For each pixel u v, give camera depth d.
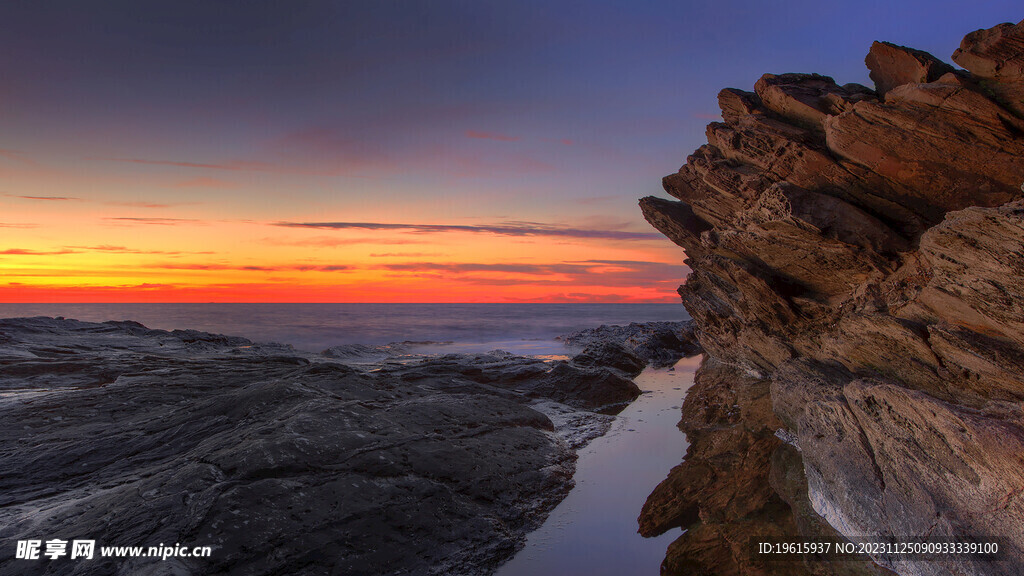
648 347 28.59
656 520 8.45
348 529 6.89
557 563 7.16
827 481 8.28
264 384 12.45
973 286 8.02
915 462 6.89
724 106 16.30
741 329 19.33
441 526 7.55
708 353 24.78
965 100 10.19
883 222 12.39
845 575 6.54
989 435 5.96
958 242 8.12
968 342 8.09
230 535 6.27
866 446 7.88
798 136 13.39
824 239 12.91
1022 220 6.82
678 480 10.02
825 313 14.65
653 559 7.25
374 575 6.39
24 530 6.59
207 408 11.34
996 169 10.39
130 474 8.59
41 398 12.66
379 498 7.62
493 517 8.23
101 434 10.21
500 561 7.22
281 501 7.03
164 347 22.28
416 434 10.19
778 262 15.02
